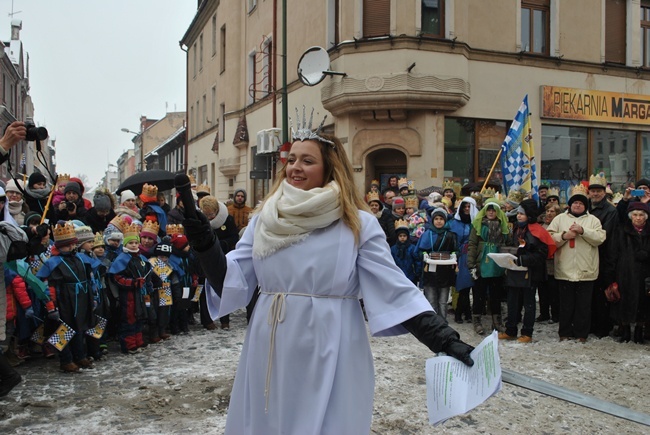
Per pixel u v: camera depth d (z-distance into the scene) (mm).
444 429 4113
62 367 5496
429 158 13336
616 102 15992
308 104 15844
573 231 6637
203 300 7484
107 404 4605
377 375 5309
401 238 8086
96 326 5898
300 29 16312
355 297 2293
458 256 7453
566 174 15555
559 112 15156
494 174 14453
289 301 2193
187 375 5391
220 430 4062
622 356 6141
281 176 2422
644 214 6555
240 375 2342
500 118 14469
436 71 13211
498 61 14445
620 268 6652
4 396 4664
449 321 8023
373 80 12984
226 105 23281
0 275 4363
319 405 2094
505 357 6062
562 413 4465
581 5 15555
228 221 7344
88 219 7551
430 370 2059
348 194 2289
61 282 5410
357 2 13383
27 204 7242
